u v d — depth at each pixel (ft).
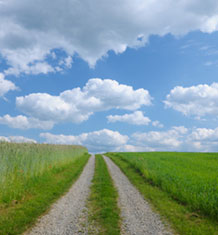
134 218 24.50
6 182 32.37
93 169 70.79
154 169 57.11
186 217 24.73
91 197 33.96
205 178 42.78
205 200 26.73
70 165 75.00
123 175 58.08
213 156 111.45
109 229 21.04
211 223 22.76
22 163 41.37
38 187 38.14
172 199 32.71
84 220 23.76
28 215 24.72
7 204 28.19
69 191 38.45
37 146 55.57
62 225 22.36
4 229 20.61
